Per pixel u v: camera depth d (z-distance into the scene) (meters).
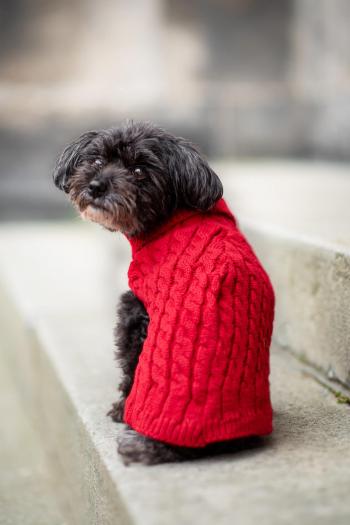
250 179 6.77
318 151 9.70
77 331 4.11
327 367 3.04
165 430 2.17
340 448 2.30
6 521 3.14
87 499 2.63
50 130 10.09
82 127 10.12
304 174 7.32
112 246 5.29
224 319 2.21
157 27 11.08
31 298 5.02
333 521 1.78
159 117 10.27
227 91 10.51
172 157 2.47
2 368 5.54
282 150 10.41
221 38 11.52
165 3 11.16
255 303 2.28
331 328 3.00
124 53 11.00
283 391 2.94
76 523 2.94
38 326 4.23
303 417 2.63
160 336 2.25
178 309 2.24
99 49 10.95
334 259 2.96
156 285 2.34
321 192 5.48
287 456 2.23
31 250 7.18
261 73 11.64
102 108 10.16
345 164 8.75
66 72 10.93
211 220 2.44
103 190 2.45
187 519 1.80
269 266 3.62
